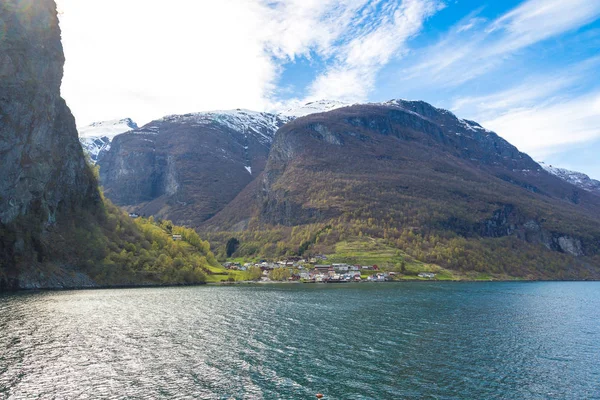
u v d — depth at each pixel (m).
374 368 61.50
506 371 62.50
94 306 109.00
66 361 59.34
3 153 143.88
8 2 155.50
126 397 47.94
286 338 79.00
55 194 176.62
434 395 51.84
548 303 152.62
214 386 52.34
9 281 139.00
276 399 48.94
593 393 54.28
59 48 184.50
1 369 54.88
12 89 148.62
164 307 113.19
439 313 116.31
